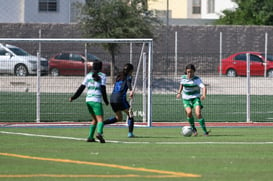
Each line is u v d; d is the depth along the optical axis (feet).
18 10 474.49
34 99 287.48
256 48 447.42
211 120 236.02
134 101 267.18
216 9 625.00
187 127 177.47
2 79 276.82
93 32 358.43
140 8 362.33
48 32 422.00
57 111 256.32
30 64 278.67
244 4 548.72
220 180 105.81
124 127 205.26
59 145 152.66
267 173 112.98
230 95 304.71
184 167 118.83
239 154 137.49
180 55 402.52
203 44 440.04
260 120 236.84
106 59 367.45
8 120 229.45
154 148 147.33
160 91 300.20
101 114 156.35
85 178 106.63
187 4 650.84
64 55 348.79
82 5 366.84
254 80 309.83
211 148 148.05
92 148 146.61
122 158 130.00
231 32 444.55
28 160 127.03
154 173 111.86
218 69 390.01
